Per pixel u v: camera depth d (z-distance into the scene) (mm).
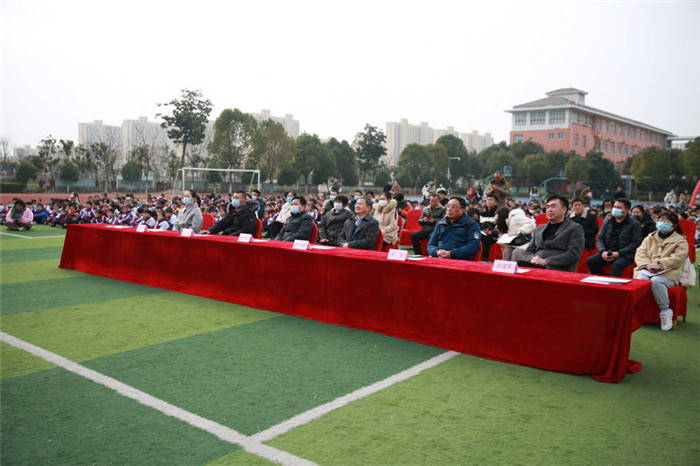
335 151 64375
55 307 6078
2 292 6914
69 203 18484
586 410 3295
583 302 3855
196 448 2760
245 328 5191
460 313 4438
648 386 3740
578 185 68000
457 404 3369
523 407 3330
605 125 92062
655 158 42812
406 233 12141
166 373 3912
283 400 3414
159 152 63406
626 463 2635
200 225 9258
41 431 2947
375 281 5012
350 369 4020
